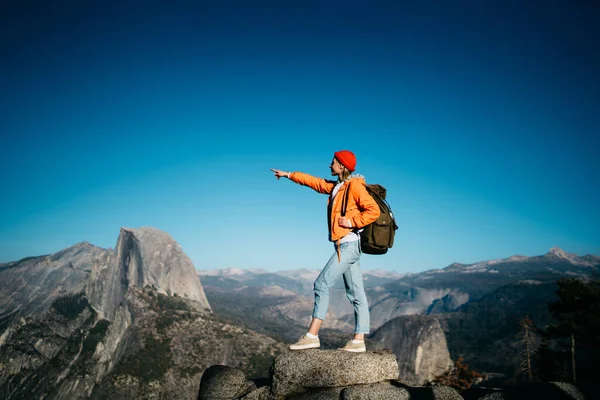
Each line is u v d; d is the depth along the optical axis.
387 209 6.09
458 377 43.41
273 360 6.14
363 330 6.16
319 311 6.09
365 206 5.84
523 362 38.00
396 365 6.14
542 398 5.76
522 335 39.59
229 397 6.95
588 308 27.69
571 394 5.77
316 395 5.87
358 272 6.20
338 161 6.25
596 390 5.85
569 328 28.50
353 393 5.72
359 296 6.19
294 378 5.93
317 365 5.93
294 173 6.80
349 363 5.92
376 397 5.69
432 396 5.78
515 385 6.29
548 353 31.91
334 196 6.17
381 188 6.15
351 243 6.03
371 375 5.92
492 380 59.34
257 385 7.03
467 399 6.10
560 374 29.61
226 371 7.32
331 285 6.10
